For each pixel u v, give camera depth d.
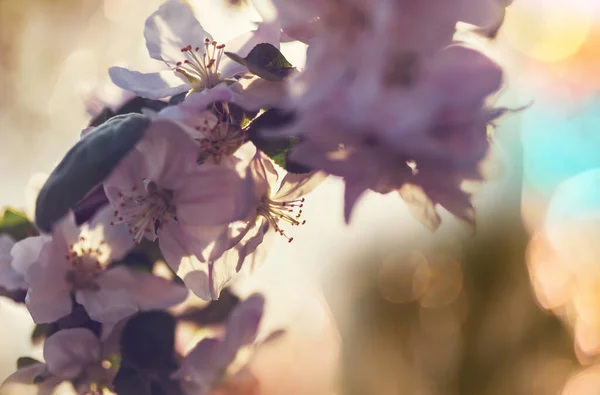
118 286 0.33
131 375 0.33
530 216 0.55
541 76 0.65
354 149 0.29
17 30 0.79
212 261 0.33
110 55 0.76
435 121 0.28
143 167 0.32
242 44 0.32
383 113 0.28
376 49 0.28
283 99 0.30
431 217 0.30
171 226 0.32
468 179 0.29
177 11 0.33
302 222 0.33
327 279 0.47
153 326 0.33
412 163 0.29
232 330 0.34
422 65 0.28
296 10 0.29
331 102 0.28
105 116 0.33
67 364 0.33
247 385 0.33
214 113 0.32
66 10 0.81
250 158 0.32
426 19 0.28
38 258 0.33
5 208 0.35
